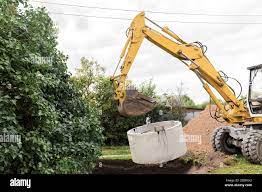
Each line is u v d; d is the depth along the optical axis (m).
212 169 10.26
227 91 11.11
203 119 16.77
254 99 10.91
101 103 19.11
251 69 11.17
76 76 19.31
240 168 9.66
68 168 6.32
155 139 8.43
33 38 6.02
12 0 5.91
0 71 5.27
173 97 21.80
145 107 8.84
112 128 19.41
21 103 5.53
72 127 6.86
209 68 10.90
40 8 6.74
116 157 13.66
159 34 10.31
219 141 11.64
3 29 5.48
